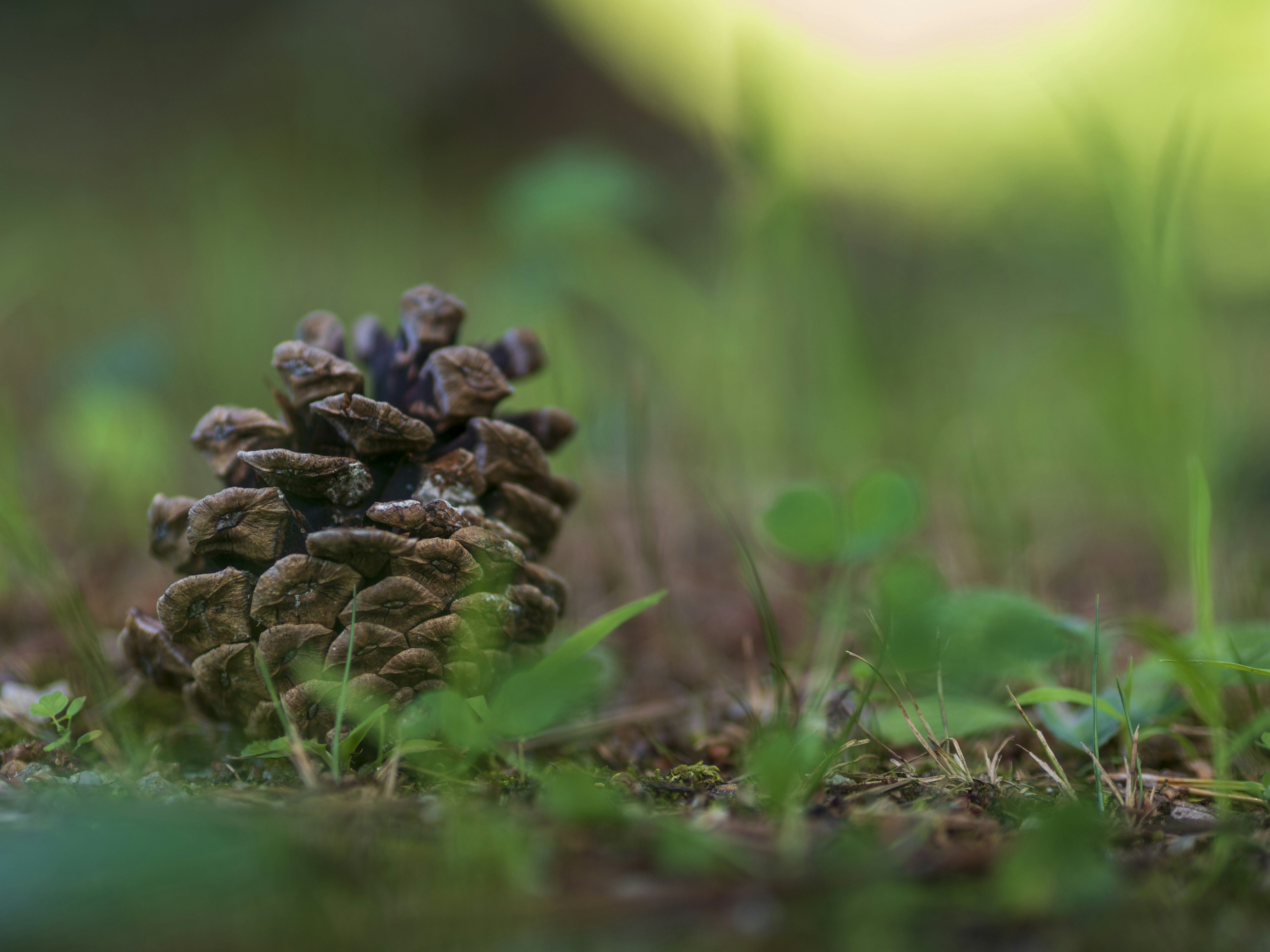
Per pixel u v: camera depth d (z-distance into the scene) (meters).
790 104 0.58
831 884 0.33
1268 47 0.65
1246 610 0.46
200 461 0.64
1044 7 1.11
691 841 0.33
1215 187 0.83
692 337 0.70
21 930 0.32
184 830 0.33
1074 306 0.75
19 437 0.69
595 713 0.42
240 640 0.37
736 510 0.61
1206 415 0.50
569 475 0.57
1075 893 0.32
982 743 0.40
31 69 1.29
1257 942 0.32
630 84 1.42
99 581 0.48
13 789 0.36
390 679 0.37
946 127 1.12
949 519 0.59
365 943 0.32
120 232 1.01
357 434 0.37
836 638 0.44
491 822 0.34
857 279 0.97
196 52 1.32
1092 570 0.56
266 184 0.92
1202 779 0.38
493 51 1.39
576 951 0.32
